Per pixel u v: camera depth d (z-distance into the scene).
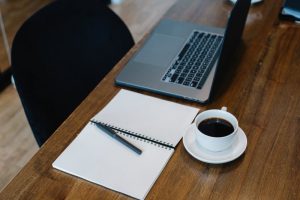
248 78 0.99
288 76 1.00
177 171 0.75
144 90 0.96
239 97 0.93
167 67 1.03
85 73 1.15
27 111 0.95
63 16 1.10
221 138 0.74
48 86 1.01
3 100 2.14
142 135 0.83
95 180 0.74
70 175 0.75
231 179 0.73
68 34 1.10
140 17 2.86
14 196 0.72
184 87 0.95
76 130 0.85
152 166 0.76
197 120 0.79
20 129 1.95
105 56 1.20
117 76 1.00
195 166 0.76
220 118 0.80
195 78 0.98
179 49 1.10
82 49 1.14
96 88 0.98
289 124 0.85
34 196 0.72
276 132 0.83
